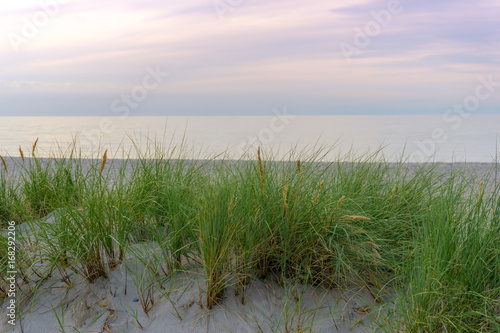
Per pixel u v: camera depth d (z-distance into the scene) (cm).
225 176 339
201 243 279
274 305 273
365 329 252
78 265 309
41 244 316
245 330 254
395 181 389
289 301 277
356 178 381
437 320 229
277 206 293
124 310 273
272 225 294
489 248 247
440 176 396
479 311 231
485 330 229
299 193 306
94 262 296
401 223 325
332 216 289
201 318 263
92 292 288
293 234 290
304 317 262
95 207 310
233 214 278
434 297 229
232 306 272
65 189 392
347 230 299
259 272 297
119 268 307
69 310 276
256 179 318
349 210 314
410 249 301
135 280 295
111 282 295
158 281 292
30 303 282
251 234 284
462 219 263
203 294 283
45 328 262
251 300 277
